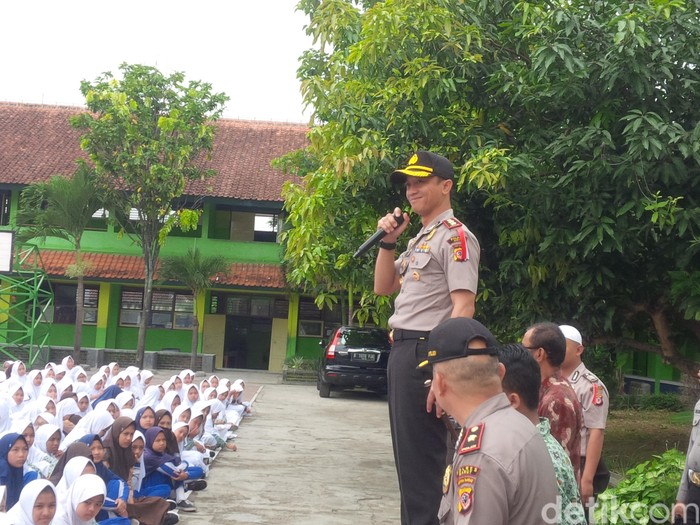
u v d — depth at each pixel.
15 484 6.97
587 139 7.83
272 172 27.84
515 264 9.04
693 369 10.05
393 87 9.09
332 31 10.02
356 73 9.93
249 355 28.02
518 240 8.87
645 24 8.01
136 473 8.04
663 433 13.89
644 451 11.67
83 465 6.41
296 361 25.69
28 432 7.77
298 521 7.57
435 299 3.68
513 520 2.38
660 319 9.72
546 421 3.27
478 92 9.25
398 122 9.20
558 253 8.54
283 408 17.27
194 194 26.08
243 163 28.19
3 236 22.36
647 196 8.09
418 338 3.67
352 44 10.03
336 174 8.89
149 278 24.62
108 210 24.48
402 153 9.09
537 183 8.25
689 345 10.86
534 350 4.27
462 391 2.57
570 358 5.21
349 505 8.29
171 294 27.78
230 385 15.80
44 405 10.20
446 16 8.82
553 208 8.29
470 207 9.56
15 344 23.72
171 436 8.68
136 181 23.59
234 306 27.92
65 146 28.02
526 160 8.21
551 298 9.25
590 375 5.20
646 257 9.19
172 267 24.92
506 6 9.52
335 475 9.88
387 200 9.57
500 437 2.44
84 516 6.03
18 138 27.92
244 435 13.05
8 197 26.56
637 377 21.28
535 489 2.39
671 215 7.60
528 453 2.43
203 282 24.86
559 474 3.06
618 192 8.00
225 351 27.88
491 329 10.06
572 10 8.62
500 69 9.04
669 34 8.19
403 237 9.55
